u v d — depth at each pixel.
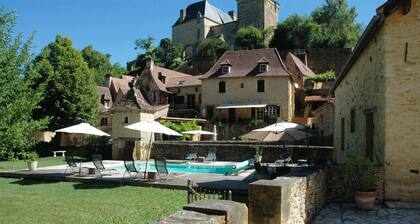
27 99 12.66
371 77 12.34
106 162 24.97
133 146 26.92
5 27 12.34
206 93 45.78
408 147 10.41
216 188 12.64
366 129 12.92
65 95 38.03
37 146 34.66
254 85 43.41
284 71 42.66
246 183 14.04
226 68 45.31
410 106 10.45
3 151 11.91
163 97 51.72
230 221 4.18
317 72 62.53
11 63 12.13
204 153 26.23
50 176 16.44
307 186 8.50
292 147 23.34
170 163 23.48
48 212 10.00
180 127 35.97
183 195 12.43
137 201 11.48
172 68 86.38
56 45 39.19
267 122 41.28
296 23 70.25
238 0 87.12
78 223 8.85
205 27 93.50
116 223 8.79
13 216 9.57
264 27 83.06
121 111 27.47
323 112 32.19
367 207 9.81
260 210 6.22
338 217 9.09
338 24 76.00
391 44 10.65
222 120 44.06
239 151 25.23
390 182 10.43
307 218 8.43
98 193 12.98
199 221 3.75
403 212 9.53
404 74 10.54
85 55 98.81
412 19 10.55
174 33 100.19
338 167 10.91
